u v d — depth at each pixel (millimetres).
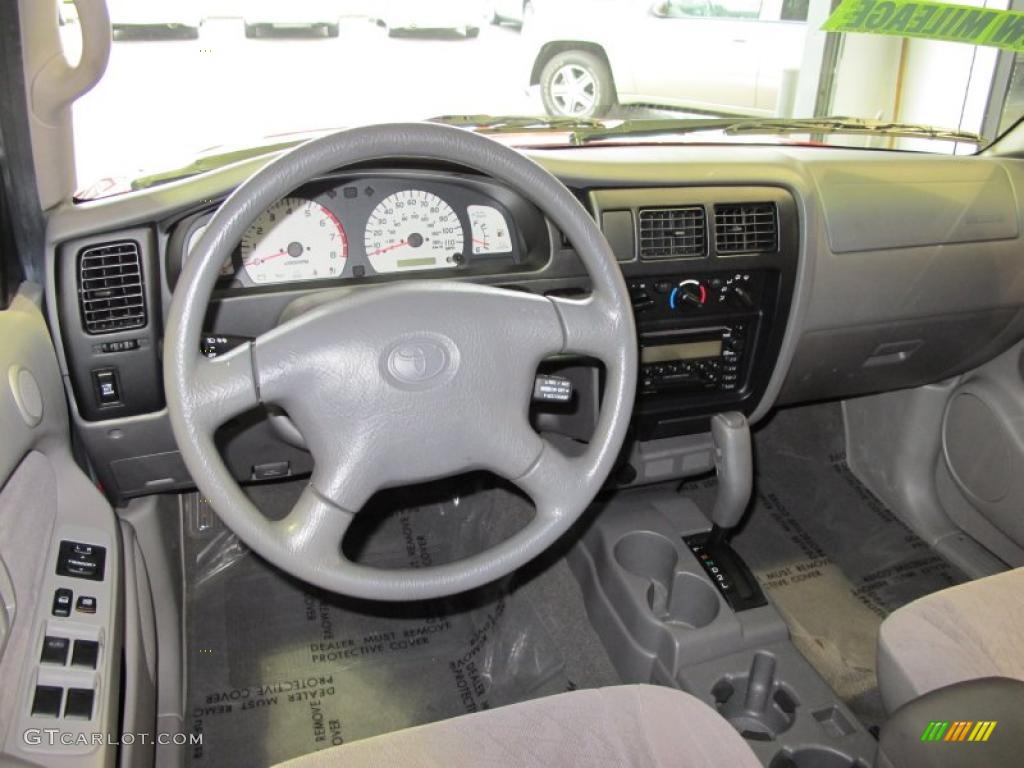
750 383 1767
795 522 2223
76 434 1374
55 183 1289
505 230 1481
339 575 1043
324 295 1338
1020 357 1930
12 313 1196
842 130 1863
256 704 1718
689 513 1832
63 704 1066
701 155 1628
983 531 2084
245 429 1428
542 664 1771
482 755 983
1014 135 1790
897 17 1286
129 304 1298
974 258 1778
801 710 1460
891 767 1002
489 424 1057
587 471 1118
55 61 1206
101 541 1270
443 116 1724
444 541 2055
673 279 1590
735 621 1567
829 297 1713
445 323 1013
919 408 2152
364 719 1704
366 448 1021
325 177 1342
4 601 1024
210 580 1947
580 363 1541
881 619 1951
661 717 1049
